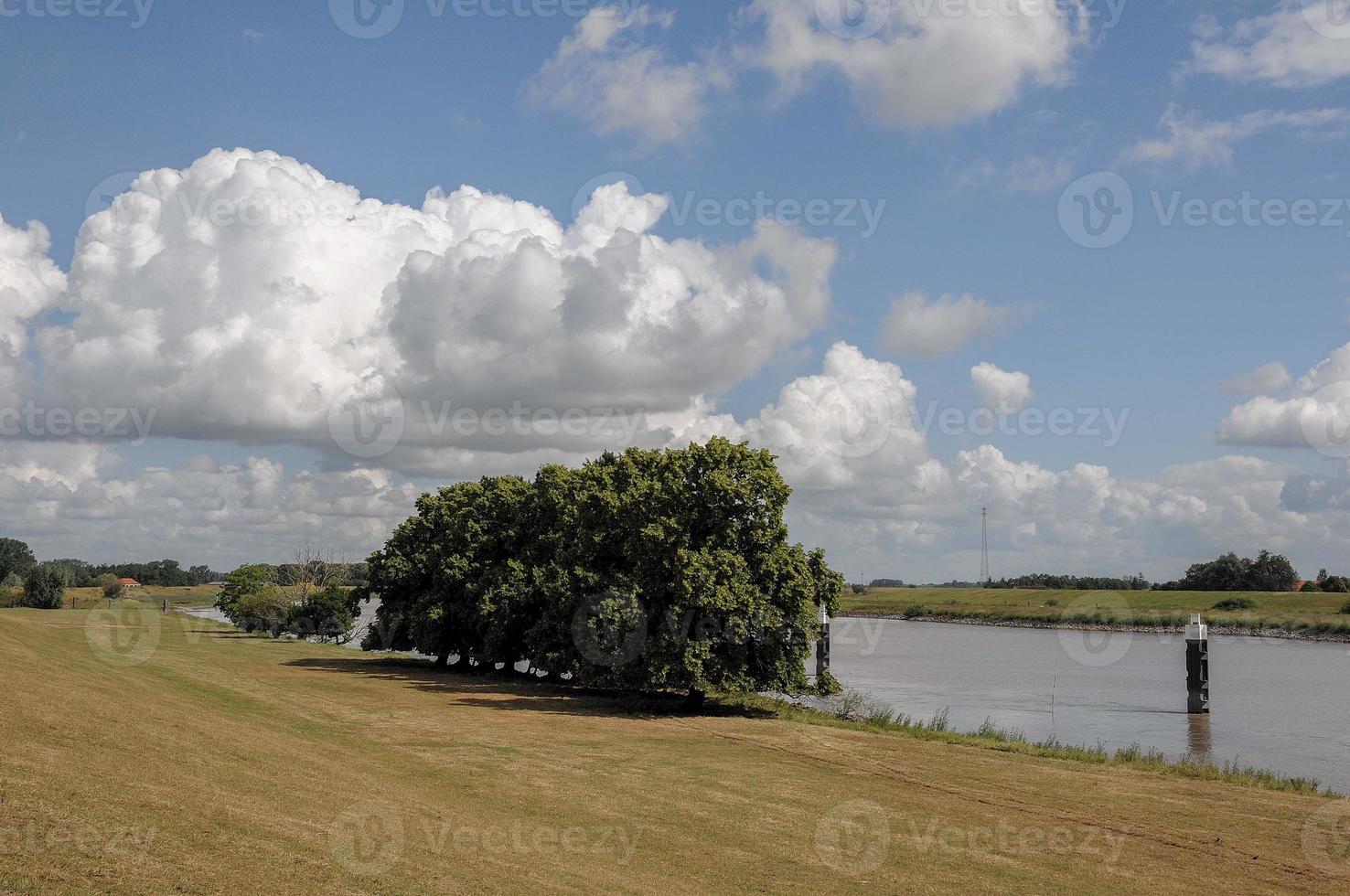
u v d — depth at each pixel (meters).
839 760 37.03
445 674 71.06
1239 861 24.27
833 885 20.22
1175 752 50.94
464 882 17.02
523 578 69.12
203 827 17.02
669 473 53.53
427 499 81.19
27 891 12.63
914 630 180.50
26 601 122.56
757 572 51.81
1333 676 94.88
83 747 20.83
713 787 30.25
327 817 20.05
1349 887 22.41
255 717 34.94
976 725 58.41
